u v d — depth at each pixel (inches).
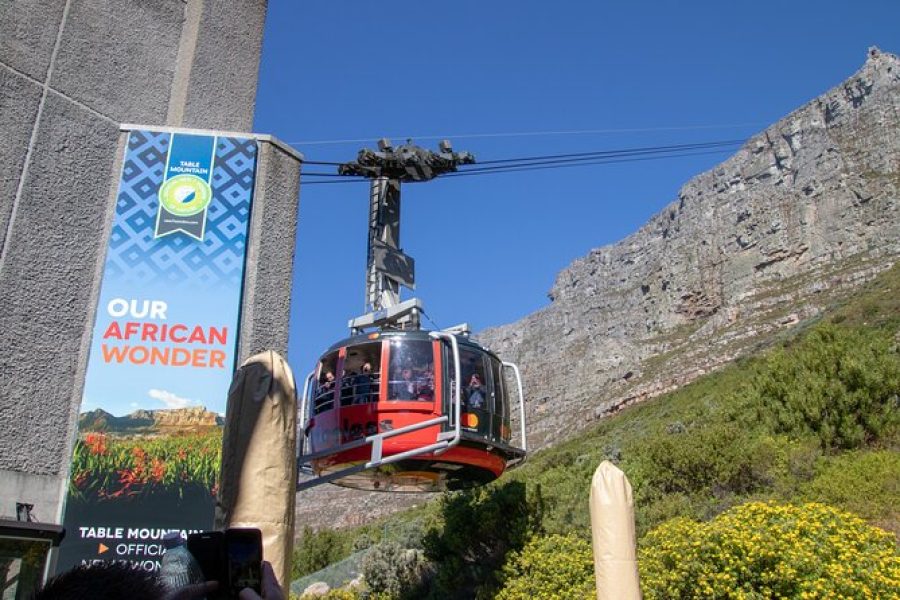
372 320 527.8
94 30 228.4
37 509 180.9
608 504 217.6
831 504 538.9
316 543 1519.4
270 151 238.2
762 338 3878.0
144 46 241.8
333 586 978.7
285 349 225.9
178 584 67.8
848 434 665.6
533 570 550.0
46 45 214.7
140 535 189.2
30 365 188.7
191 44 249.9
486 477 505.0
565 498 665.6
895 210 4247.0
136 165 222.7
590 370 5639.8
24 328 189.8
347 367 473.7
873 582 329.4
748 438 716.7
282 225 235.5
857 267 4025.6
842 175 4635.8
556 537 574.6
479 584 625.6
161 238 216.7
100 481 190.4
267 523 130.3
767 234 4849.9
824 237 4515.3
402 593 761.0
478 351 482.0
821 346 775.1
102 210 215.8
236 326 213.2
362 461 447.5
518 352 6889.8
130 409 199.0
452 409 438.9
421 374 450.0
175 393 203.6
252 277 221.8
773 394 784.3
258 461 134.7
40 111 208.1
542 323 6919.3
